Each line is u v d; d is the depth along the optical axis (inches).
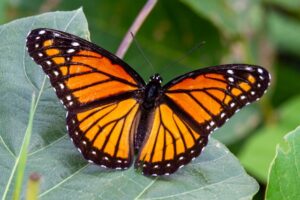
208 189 20.4
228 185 20.4
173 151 20.4
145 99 20.6
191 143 20.4
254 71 20.3
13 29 21.0
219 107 20.5
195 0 26.4
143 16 23.3
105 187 20.3
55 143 20.6
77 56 20.3
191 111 20.5
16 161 20.4
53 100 20.8
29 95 20.8
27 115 20.7
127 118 20.6
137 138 20.6
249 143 25.7
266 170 25.1
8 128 20.6
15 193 18.6
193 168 20.6
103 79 20.5
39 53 20.1
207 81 20.5
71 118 20.3
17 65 20.9
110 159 20.4
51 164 20.5
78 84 20.4
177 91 20.6
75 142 20.3
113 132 20.5
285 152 20.4
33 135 20.6
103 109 20.5
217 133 26.7
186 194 20.3
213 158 20.7
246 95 20.4
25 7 26.5
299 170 20.4
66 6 26.9
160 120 20.6
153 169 20.4
